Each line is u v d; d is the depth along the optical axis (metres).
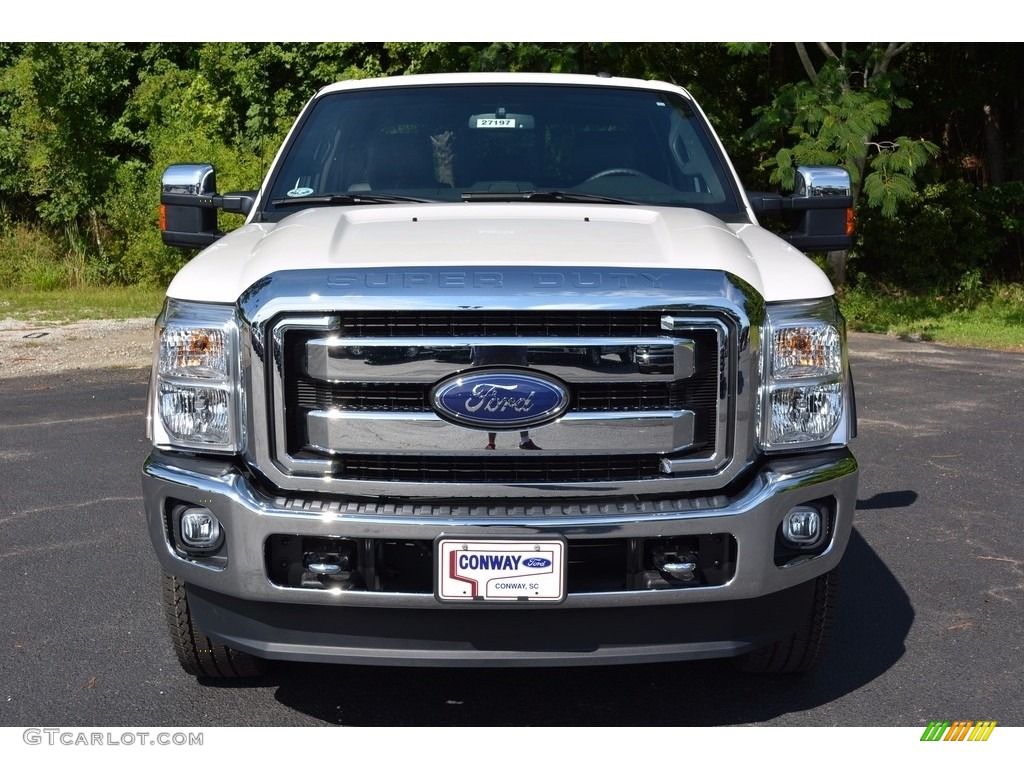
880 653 3.79
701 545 2.93
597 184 4.11
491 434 2.84
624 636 2.93
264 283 2.86
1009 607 4.21
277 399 2.85
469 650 2.91
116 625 4.01
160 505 3.01
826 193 3.96
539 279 2.82
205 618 3.09
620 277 2.85
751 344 2.91
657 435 2.88
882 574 4.59
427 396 2.85
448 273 2.84
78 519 5.34
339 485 2.87
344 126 4.33
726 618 2.98
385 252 2.95
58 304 15.55
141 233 18.34
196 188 4.05
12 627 3.98
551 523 2.80
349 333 2.83
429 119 4.32
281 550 2.91
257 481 2.92
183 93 19.59
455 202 3.96
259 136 19.55
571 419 2.85
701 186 4.14
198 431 2.96
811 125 13.27
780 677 3.60
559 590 2.82
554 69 14.17
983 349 11.98
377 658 2.93
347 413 2.86
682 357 2.86
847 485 3.08
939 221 17.30
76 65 19.34
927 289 17.42
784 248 3.36
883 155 12.90
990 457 6.66
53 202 20.02
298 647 2.96
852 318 14.73
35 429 7.41
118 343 11.47
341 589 2.88
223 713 3.33
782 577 2.98
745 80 18.64
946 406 8.34
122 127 20.08
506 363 2.83
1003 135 19.77
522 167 4.16
